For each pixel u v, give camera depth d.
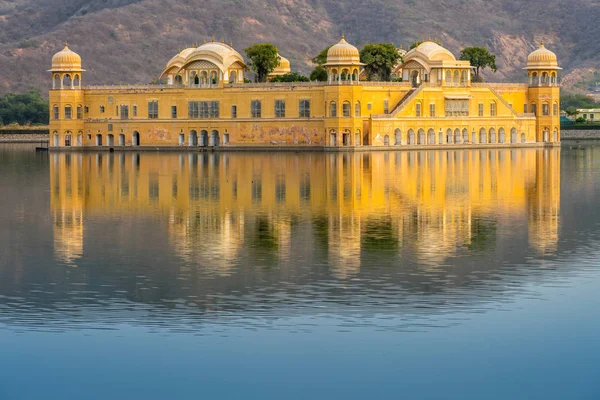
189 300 51.31
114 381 40.88
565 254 62.78
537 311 49.00
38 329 46.69
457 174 119.44
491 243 66.81
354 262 60.34
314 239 68.69
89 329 46.66
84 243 67.75
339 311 49.16
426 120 182.00
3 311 49.53
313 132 177.62
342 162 141.50
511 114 193.00
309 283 54.75
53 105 194.62
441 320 47.59
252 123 183.00
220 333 45.94
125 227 74.94
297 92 179.00
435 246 65.69
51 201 92.62
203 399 39.28
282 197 94.06
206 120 187.00
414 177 114.88
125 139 193.38
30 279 56.31
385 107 180.75
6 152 188.75
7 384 40.69
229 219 78.81
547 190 100.62
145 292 53.03
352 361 42.53
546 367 41.84
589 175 119.06
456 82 186.50
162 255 63.00
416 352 43.47
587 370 41.56
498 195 95.75
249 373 41.44
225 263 60.25
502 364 42.16
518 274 56.81
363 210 84.12
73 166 140.25
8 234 71.94
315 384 40.44
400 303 50.50
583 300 50.88
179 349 44.00
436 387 40.12
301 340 44.94
